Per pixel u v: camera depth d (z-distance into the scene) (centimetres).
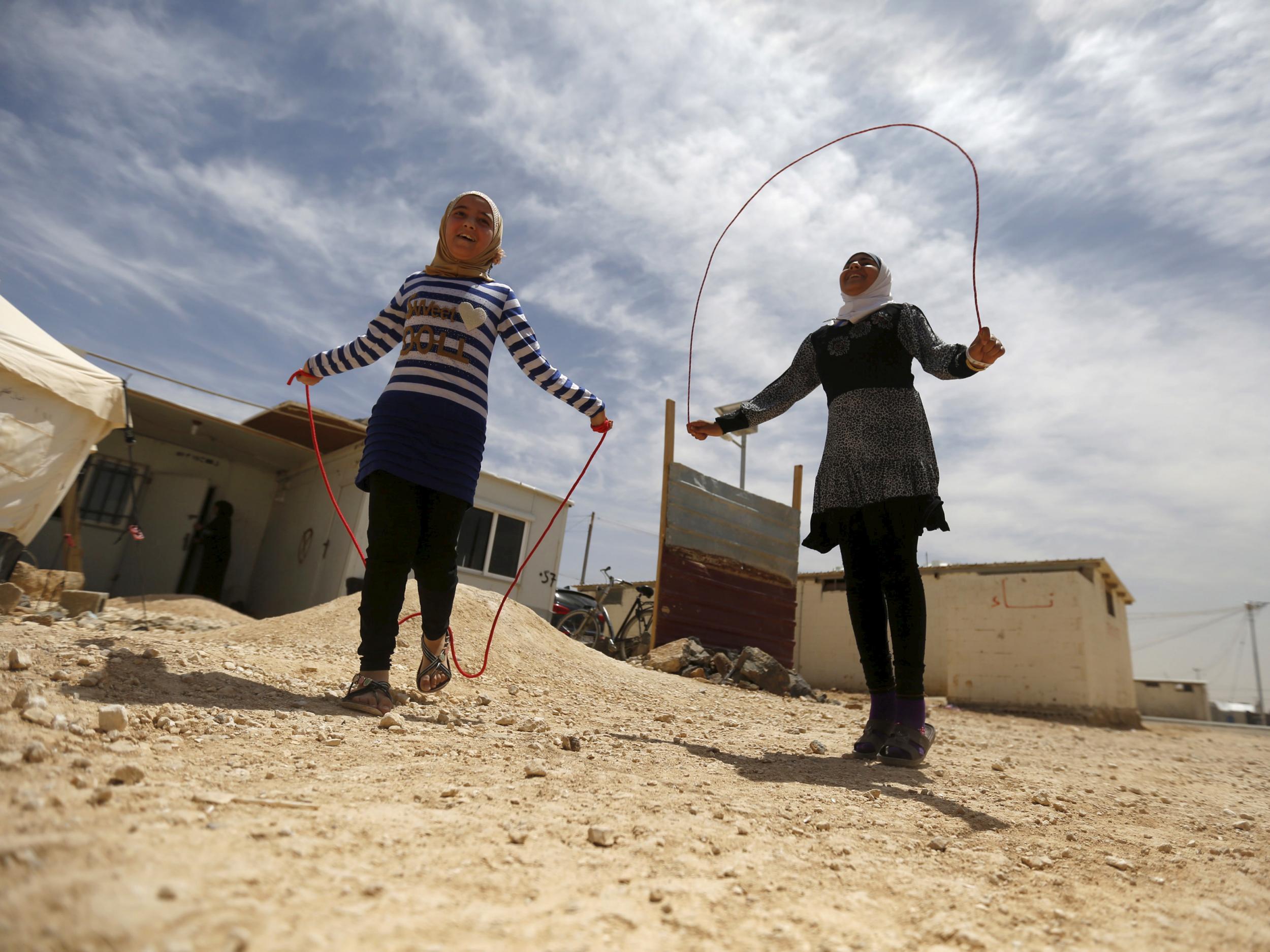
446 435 262
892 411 286
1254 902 140
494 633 483
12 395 592
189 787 132
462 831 124
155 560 1209
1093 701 1142
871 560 292
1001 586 1237
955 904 121
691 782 190
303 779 151
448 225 288
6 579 614
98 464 1185
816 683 1716
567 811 144
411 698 289
